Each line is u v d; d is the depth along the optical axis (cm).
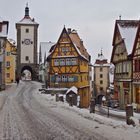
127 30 5000
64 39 7219
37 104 4162
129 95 4653
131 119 2344
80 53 7556
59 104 4150
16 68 10519
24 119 2742
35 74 10644
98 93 11744
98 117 2820
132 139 1836
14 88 7381
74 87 6712
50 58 7275
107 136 1944
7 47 9794
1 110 3397
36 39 10550
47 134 2039
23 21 10506
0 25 7350
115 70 5588
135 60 4431
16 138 1908
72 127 2309
